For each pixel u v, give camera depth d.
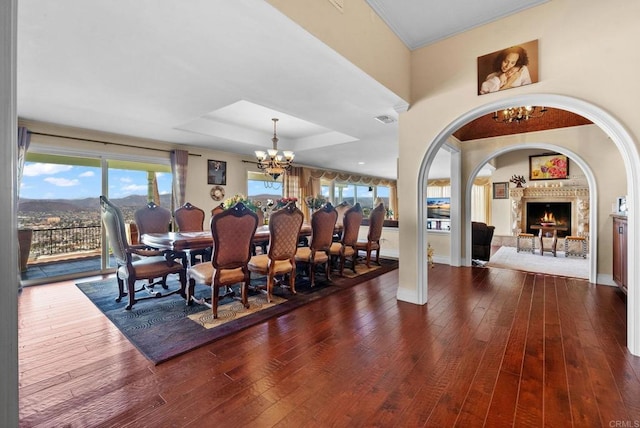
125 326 2.56
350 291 3.62
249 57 2.29
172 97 3.14
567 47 2.29
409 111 3.16
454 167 5.11
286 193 7.75
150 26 1.91
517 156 8.37
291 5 1.76
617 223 3.52
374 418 1.47
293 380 1.79
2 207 0.58
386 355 2.08
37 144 3.98
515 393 1.65
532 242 6.96
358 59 2.34
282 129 5.50
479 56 2.70
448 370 1.88
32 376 1.83
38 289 3.71
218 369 1.91
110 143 4.64
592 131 4.07
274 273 3.22
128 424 1.44
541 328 2.51
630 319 2.09
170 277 4.37
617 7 2.12
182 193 5.41
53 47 2.16
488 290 3.67
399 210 3.27
